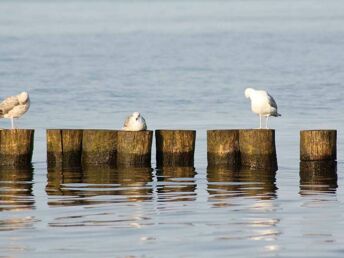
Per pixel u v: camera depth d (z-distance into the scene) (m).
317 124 33.00
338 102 38.97
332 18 93.06
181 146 24.17
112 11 115.88
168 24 91.06
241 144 24.12
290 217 17.58
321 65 53.97
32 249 15.32
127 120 24.41
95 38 76.00
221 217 17.62
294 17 96.88
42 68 53.56
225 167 24.09
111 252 15.12
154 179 22.39
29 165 24.39
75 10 119.56
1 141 24.22
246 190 20.81
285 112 36.31
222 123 33.38
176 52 63.69
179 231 16.50
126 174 23.14
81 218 17.62
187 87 44.97
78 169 23.97
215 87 44.97
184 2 135.75
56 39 74.81
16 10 120.44
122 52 64.00
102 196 20.11
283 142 29.19
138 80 48.00
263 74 50.34
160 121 33.97
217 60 58.12
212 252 15.09
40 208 18.70
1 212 18.25
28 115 35.81
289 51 62.81
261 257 14.78
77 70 52.78
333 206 18.67
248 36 75.44
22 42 71.69
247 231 16.45
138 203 19.19
